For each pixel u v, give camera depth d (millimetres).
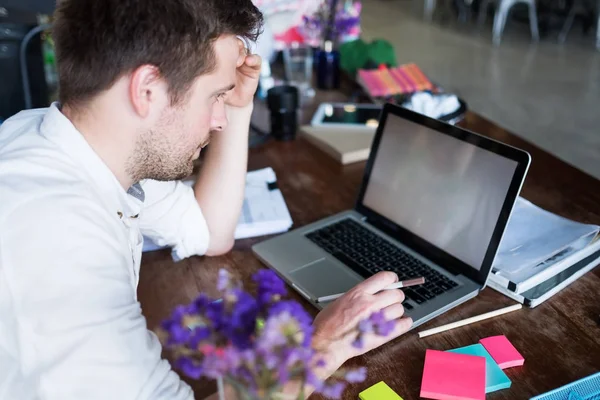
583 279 1053
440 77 4316
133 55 693
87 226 703
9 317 655
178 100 747
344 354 791
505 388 822
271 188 1376
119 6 683
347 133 1637
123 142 768
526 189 1357
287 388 527
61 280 655
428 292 1008
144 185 1092
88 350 637
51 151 752
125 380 651
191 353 527
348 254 1128
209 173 1151
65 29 714
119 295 690
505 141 1590
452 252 1077
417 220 1147
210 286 1067
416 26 5633
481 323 953
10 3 1797
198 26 715
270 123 1666
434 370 843
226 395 562
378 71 2002
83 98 737
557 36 5258
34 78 2213
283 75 2125
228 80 803
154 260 1146
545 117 3670
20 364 662
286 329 524
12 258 660
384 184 1219
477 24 5656
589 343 900
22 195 695
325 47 2033
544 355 879
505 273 1012
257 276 600
